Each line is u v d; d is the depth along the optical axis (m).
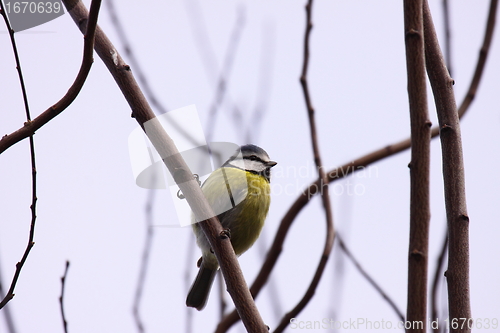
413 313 3.85
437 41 4.73
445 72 4.66
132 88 5.09
